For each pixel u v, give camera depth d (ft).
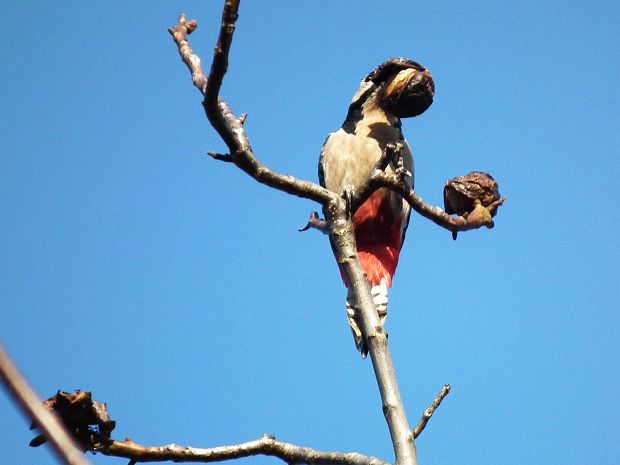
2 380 11.69
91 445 27.40
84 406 26.86
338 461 29.25
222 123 30.25
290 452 30.04
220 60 28.43
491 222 34.71
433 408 28.76
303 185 32.81
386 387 29.58
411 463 27.73
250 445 29.76
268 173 31.91
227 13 27.81
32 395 11.86
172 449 28.76
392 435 28.53
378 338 30.71
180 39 35.06
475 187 34.88
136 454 28.07
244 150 31.12
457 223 34.35
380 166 33.88
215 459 29.32
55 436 12.32
